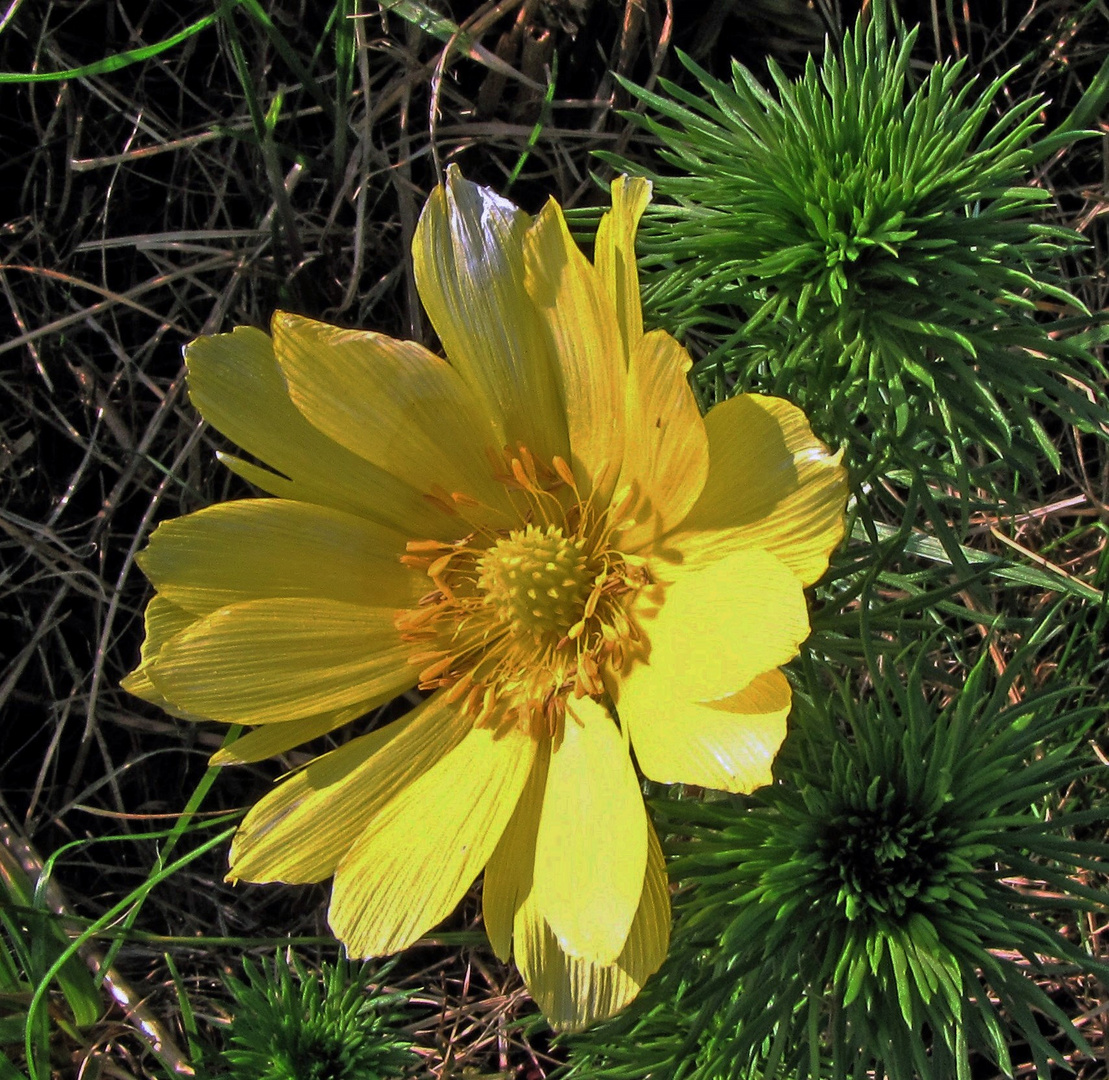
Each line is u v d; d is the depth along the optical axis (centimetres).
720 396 14
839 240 13
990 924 13
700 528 14
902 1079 13
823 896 13
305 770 14
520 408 14
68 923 18
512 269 14
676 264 15
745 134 14
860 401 15
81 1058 18
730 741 13
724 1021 13
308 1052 15
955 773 13
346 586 15
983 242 14
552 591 14
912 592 18
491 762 14
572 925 13
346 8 18
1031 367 14
